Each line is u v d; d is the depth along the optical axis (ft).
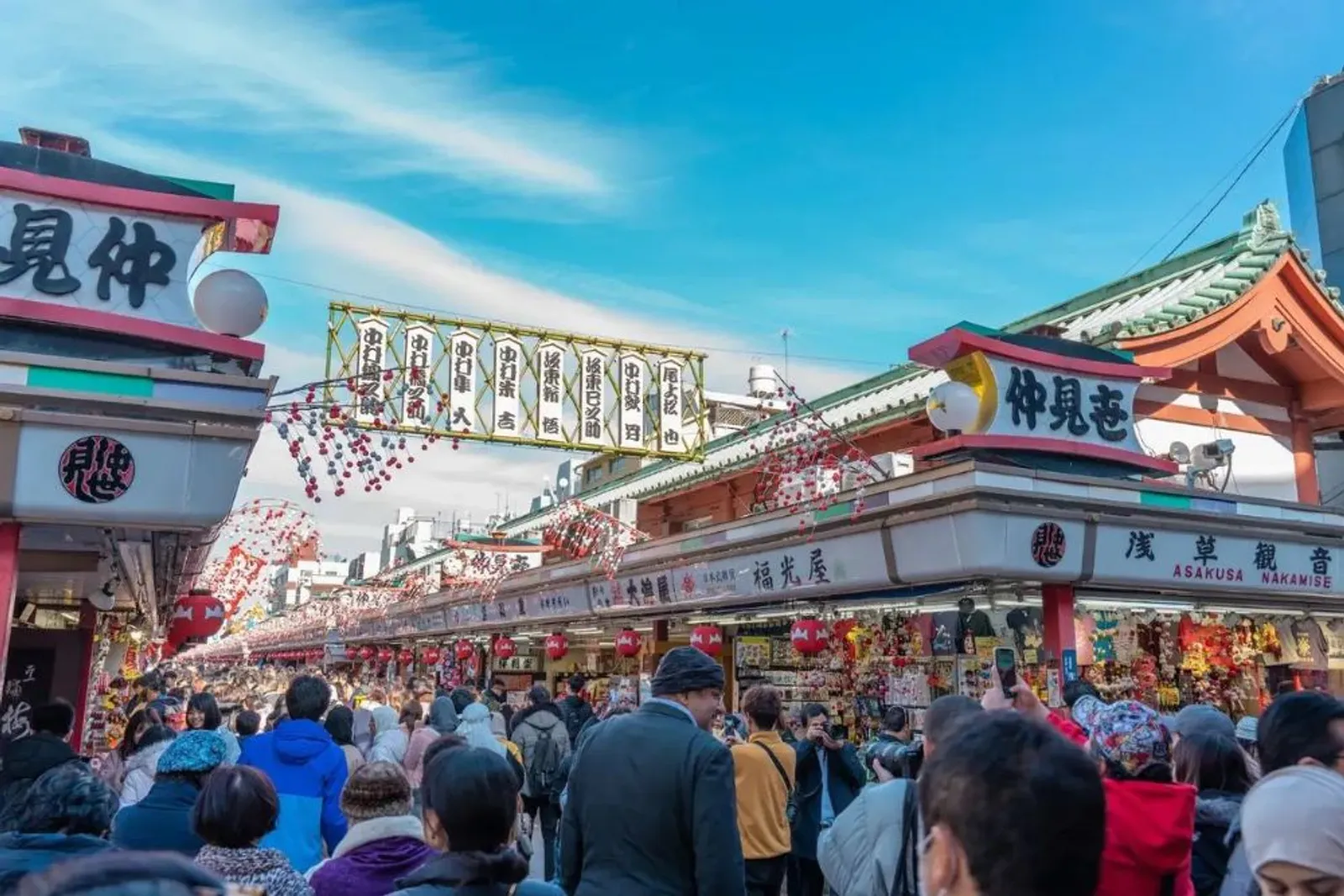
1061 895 5.84
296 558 47.93
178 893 5.28
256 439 24.41
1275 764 12.09
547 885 10.74
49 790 12.41
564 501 75.72
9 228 23.49
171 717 38.09
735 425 86.02
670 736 13.85
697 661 15.29
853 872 14.08
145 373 23.36
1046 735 6.30
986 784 5.98
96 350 23.81
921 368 59.47
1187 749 15.64
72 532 28.17
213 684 92.89
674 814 13.41
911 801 13.94
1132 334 42.80
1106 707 13.91
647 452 59.62
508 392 56.44
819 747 28.04
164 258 24.79
